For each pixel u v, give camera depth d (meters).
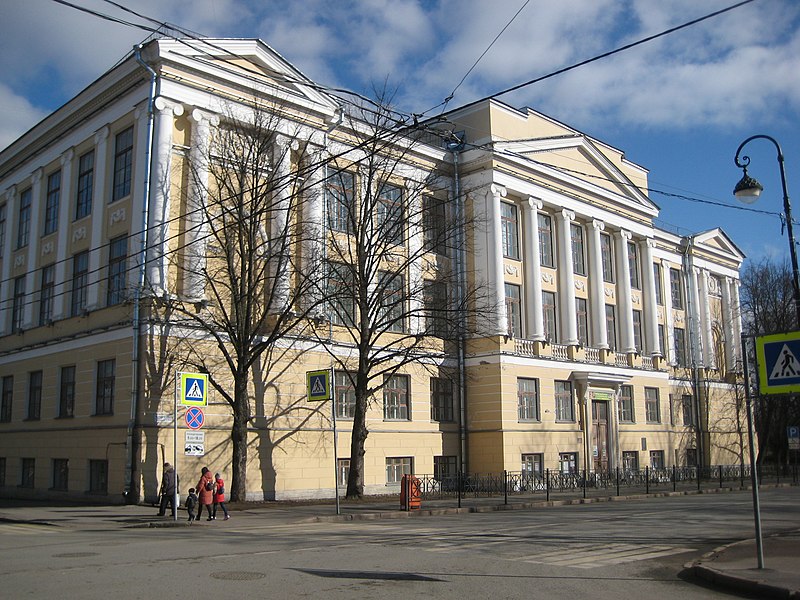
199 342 26.98
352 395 32.28
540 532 17.52
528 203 38.81
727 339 56.94
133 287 26.06
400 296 34.75
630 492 33.97
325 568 11.73
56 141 33.12
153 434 25.33
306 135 30.73
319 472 30.17
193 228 25.61
